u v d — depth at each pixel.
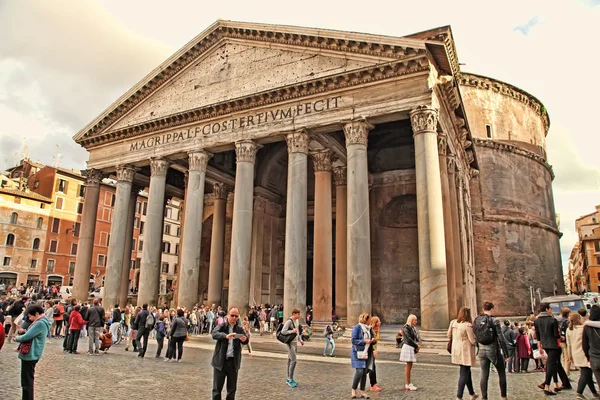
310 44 22.08
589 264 79.19
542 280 39.97
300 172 21.05
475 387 10.11
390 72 19.58
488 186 38.94
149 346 18.08
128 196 27.52
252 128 22.83
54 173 54.34
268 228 33.28
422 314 17.45
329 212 23.84
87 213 28.81
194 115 24.75
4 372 10.84
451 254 21.28
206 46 25.92
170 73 26.89
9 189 50.19
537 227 41.28
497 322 8.04
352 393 8.64
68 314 15.80
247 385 9.90
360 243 18.80
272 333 22.38
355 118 20.11
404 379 10.88
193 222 23.66
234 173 32.66
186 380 10.34
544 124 50.31
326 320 21.27
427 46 18.77
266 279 32.44
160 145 26.16
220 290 29.62
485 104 41.72
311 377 11.05
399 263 28.84
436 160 18.47
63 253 54.09
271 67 23.22
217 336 7.09
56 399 8.11
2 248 48.66
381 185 30.06
